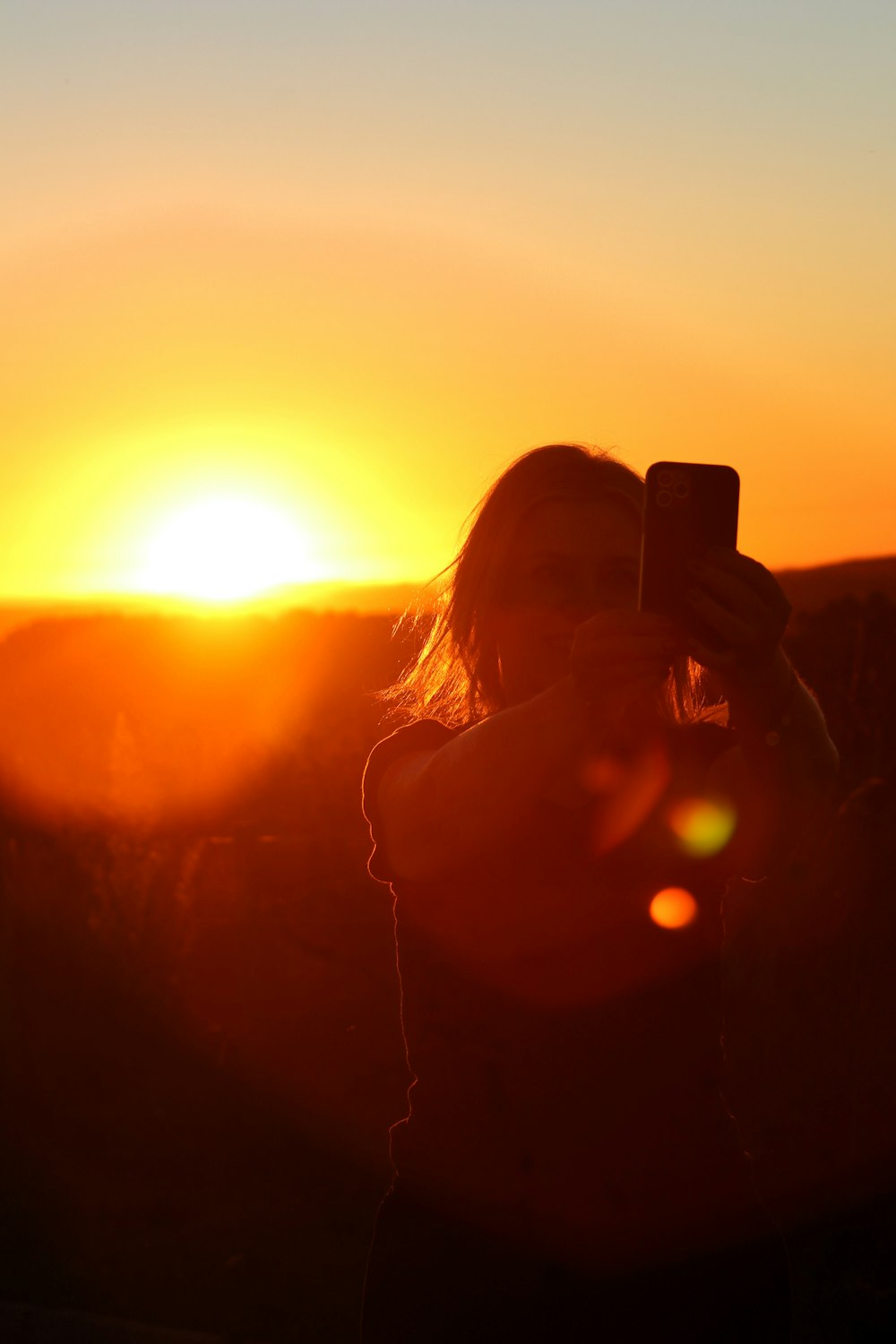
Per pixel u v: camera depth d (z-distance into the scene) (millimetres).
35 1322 4203
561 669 1979
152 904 7391
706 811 1884
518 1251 1780
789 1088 4895
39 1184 5320
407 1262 1834
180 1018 6688
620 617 1569
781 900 5094
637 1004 1822
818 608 9484
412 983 1900
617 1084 1804
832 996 4926
